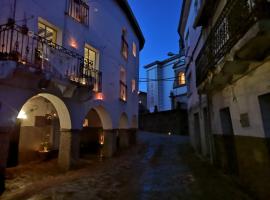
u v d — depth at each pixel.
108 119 13.52
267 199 4.82
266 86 4.71
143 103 41.03
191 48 15.19
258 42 4.13
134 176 8.29
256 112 5.23
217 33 6.92
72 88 8.69
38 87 7.52
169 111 28.88
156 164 10.86
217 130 8.90
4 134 6.36
